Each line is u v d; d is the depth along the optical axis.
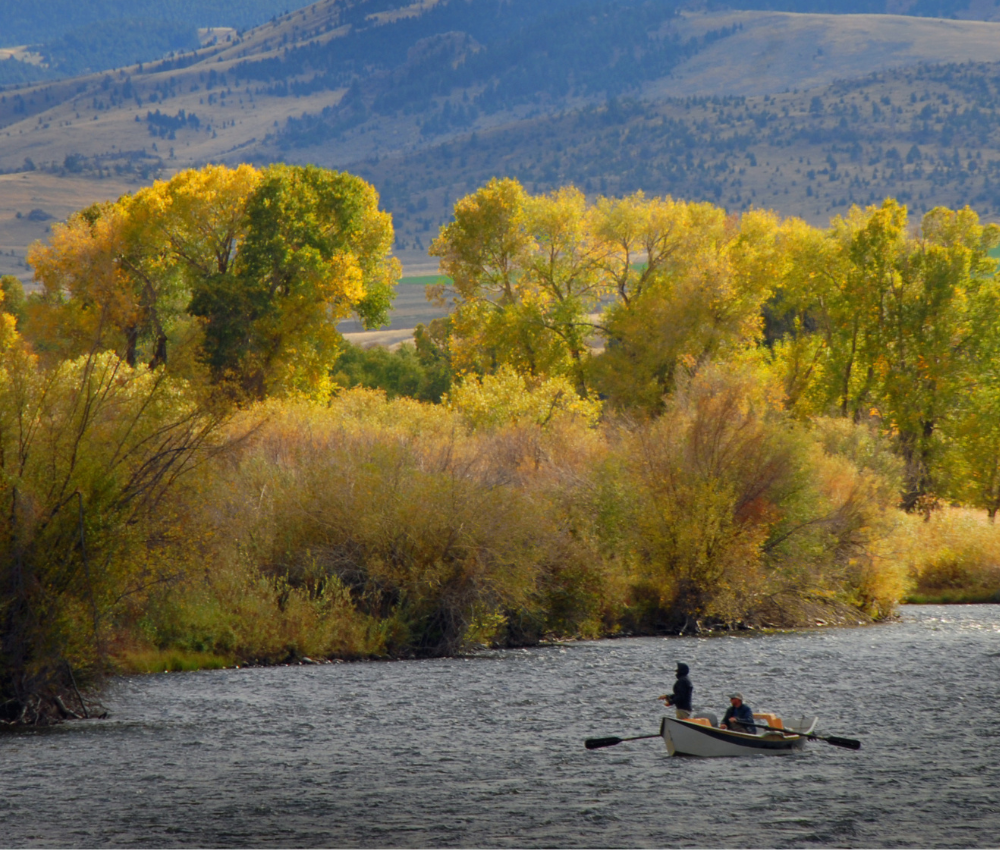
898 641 117.69
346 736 73.69
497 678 94.88
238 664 100.19
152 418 75.88
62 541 72.38
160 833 53.97
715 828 55.88
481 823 56.34
